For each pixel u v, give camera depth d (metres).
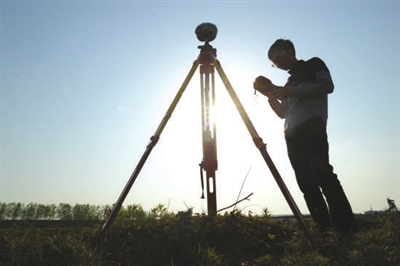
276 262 2.07
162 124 2.72
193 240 2.36
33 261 2.10
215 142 3.35
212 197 3.29
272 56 3.23
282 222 2.98
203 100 3.41
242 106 2.70
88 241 2.29
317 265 1.72
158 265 2.19
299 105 2.96
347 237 2.30
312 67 2.98
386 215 2.62
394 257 1.81
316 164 2.81
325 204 3.05
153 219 2.71
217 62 3.11
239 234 2.55
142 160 2.56
